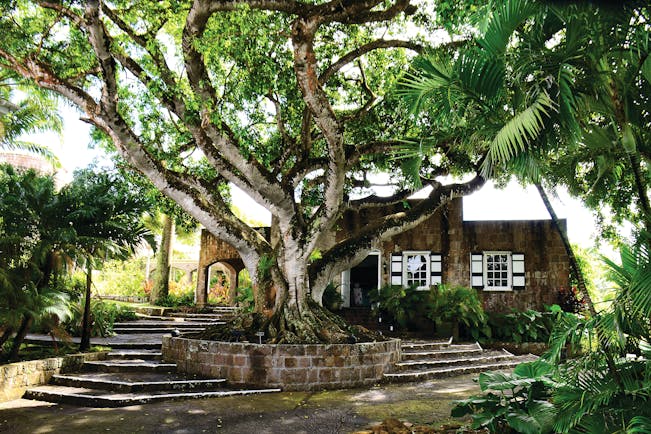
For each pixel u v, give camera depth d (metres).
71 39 10.67
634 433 4.00
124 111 11.35
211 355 10.07
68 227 9.91
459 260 18.39
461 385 10.27
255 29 8.99
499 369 12.76
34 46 10.52
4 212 9.51
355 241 12.88
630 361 4.70
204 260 21.16
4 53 9.68
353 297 22.69
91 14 8.16
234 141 10.64
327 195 11.12
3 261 8.86
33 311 8.73
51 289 9.58
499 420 5.71
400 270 18.75
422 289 18.45
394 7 9.18
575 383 4.74
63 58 10.88
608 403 4.48
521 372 6.20
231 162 10.27
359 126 13.50
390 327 16.88
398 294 16.94
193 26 8.52
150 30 10.27
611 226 9.67
